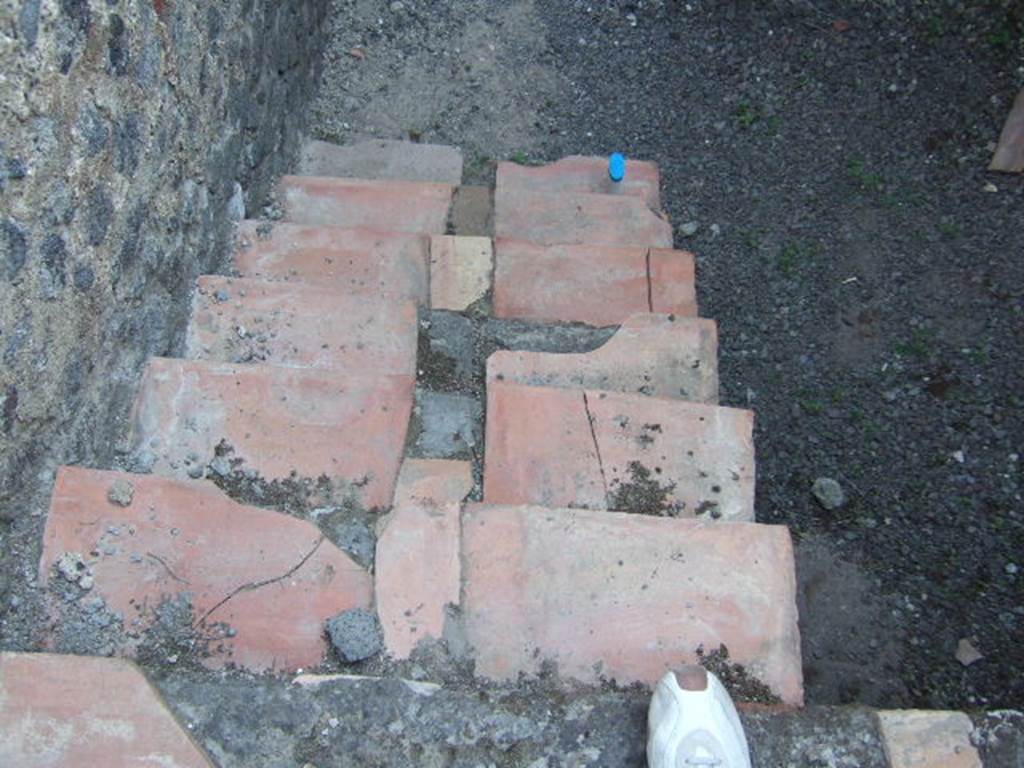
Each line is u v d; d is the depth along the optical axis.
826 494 3.50
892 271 4.03
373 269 3.16
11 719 1.81
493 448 2.43
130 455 2.38
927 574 3.35
